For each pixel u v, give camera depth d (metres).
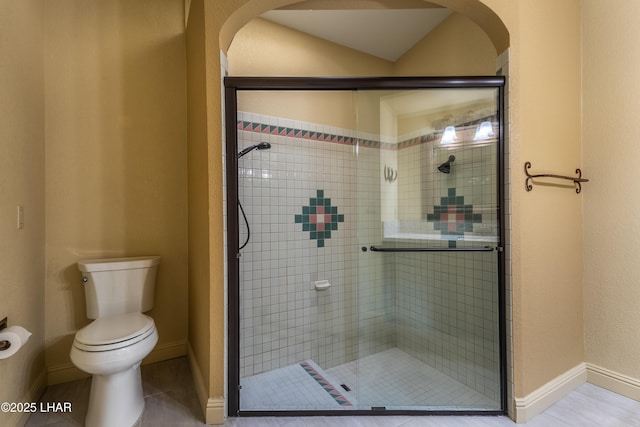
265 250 1.91
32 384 1.51
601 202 1.65
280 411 1.46
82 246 1.77
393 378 1.81
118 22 1.86
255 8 1.40
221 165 1.39
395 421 1.41
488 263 1.60
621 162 1.58
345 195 2.15
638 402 1.51
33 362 1.52
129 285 1.73
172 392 1.63
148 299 1.80
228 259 1.44
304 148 2.02
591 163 1.69
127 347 1.30
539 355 1.49
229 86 1.43
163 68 1.97
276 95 1.94
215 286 1.39
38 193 1.58
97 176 1.81
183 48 2.03
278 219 1.94
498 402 1.52
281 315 1.95
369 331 2.13
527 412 1.40
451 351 1.80
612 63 1.60
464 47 1.92
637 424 1.37
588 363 1.70
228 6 1.37
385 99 1.96
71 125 1.74
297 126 2.00
